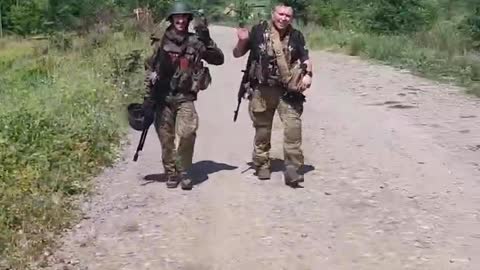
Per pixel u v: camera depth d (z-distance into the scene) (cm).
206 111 1173
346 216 611
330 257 523
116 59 1542
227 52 2388
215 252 538
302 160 704
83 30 2952
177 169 704
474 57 1705
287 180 701
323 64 1830
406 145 867
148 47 2081
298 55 682
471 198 658
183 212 631
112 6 3425
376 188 691
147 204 655
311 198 663
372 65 1742
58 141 791
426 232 571
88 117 938
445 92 1264
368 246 543
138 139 930
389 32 2636
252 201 656
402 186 697
